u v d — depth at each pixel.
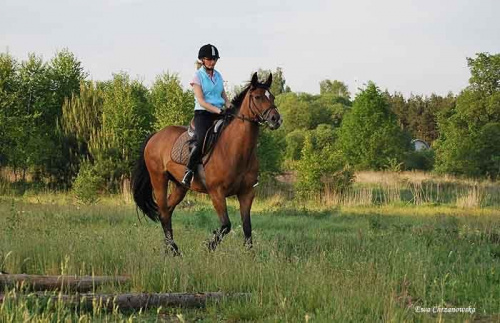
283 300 6.92
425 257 9.66
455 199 25.44
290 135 56.91
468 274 8.76
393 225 15.09
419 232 13.24
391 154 42.78
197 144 9.91
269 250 9.26
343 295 6.94
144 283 7.83
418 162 49.97
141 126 31.58
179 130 11.07
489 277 8.72
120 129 29.58
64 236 10.38
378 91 43.72
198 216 16.89
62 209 19.02
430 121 88.44
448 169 38.97
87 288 7.73
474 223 15.55
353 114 43.66
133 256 8.63
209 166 9.80
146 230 12.33
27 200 25.44
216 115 10.16
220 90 10.27
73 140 31.27
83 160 29.47
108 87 32.12
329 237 12.45
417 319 6.66
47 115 34.25
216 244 9.70
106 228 13.57
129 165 29.34
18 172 34.25
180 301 7.25
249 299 7.32
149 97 34.19
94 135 29.95
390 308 6.46
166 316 7.01
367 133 42.75
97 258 8.84
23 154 30.83
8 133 30.69
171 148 10.66
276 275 7.70
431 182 31.88
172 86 30.41
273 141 29.55
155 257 8.59
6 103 31.30
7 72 32.34
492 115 40.88
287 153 54.84
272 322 6.46
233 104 9.88
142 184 11.50
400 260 9.06
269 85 9.62
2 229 11.55
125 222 15.78
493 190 28.34
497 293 7.96
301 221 17.44
